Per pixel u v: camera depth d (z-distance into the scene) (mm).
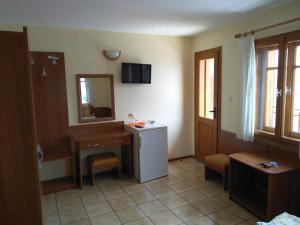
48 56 3338
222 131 3777
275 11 2779
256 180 3150
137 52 3951
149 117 4184
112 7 2592
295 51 2641
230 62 3555
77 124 3654
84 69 3611
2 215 1904
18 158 1887
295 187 2523
